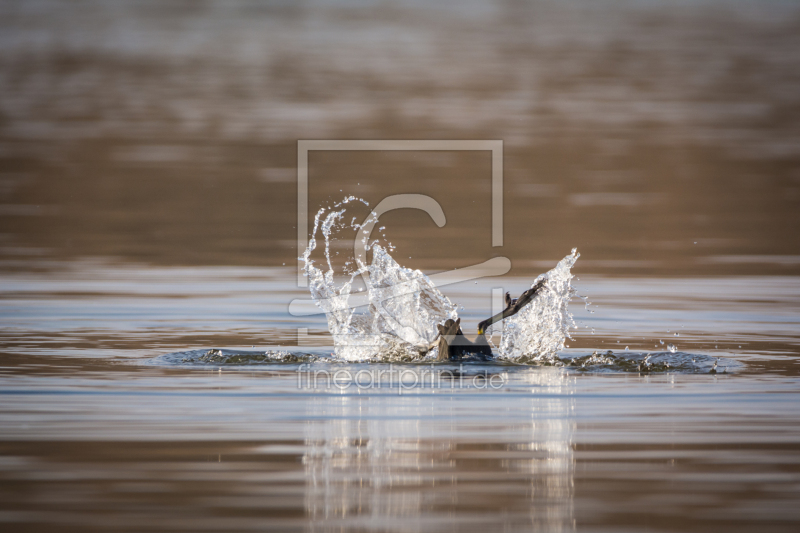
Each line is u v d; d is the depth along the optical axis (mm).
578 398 22375
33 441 18797
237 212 56844
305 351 27531
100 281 38938
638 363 25906
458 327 26828
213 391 22891
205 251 46406
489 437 19250
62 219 54188
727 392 22844
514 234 50938
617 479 16875
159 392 22750
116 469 17281
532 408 21516
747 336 29609
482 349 26828
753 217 55594
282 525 14914
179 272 41188
